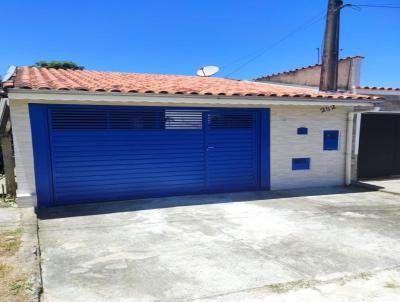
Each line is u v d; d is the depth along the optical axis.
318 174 9.34
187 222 5.81
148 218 6.02
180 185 7.92
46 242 4.76
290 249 4.61
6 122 7.36
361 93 10.02
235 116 8.32
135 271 3.87
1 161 10.59
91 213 6.30
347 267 4.05
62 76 8.56
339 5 9.89
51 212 6.35
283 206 7.05
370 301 3.30
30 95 5.83
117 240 4.88
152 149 7.57
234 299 3.30
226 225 5.67
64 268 3.92
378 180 10.48
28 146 6.48
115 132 7.20
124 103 7.17
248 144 8.51
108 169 7.21
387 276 3.82
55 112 6.67
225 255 4.37
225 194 8.19
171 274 3.81
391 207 7.06
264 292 3.44
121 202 7.22
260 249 4.59
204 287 3.53
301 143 9.04
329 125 9.34
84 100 6.39
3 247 4.30
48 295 3.31
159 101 6.75
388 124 11.03
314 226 5.66
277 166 8.82
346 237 5.12
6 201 6.82
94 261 4.13
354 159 9.79
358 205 7.21
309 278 3.75
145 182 7.57
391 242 4.92
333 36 9.93
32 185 6.57
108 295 3.33
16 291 3.20
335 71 9.98
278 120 8.71
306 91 9.63
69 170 6.89
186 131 7.86
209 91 7.29
